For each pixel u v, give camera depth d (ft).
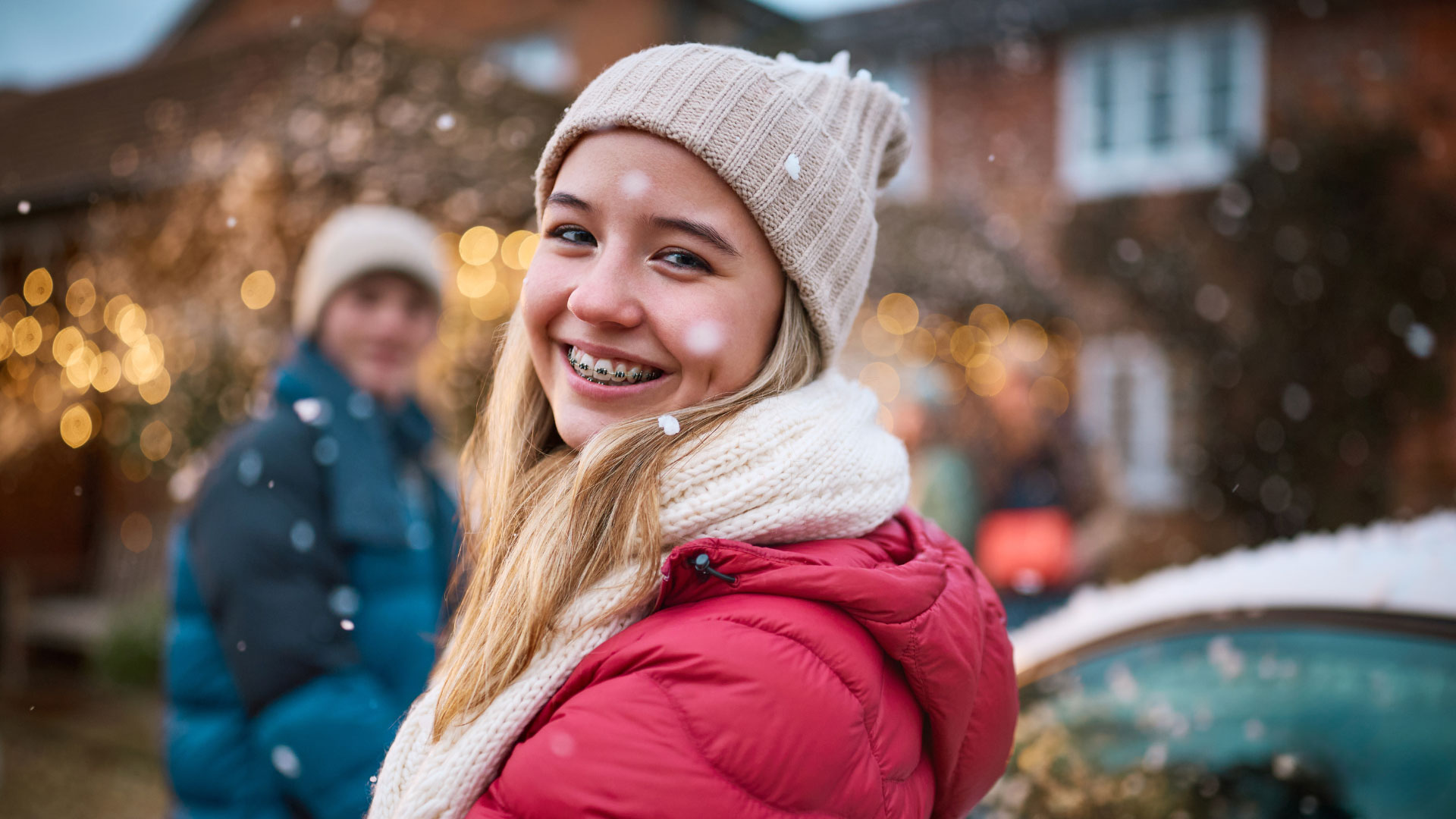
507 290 17.79
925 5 37.27
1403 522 6.63
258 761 5.45
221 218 17.67
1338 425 27.48
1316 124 29.09
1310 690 5.34
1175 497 30.73
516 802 2.40
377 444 6.27
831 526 2.85
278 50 26.63
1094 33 33.83
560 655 2.73
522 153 18.30
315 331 7.02
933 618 2.73
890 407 26.13
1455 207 27.27
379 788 3.03
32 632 21.38
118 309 19.56
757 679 2.37
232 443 5.82
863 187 3.31
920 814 2.78
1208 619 6.01
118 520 24.39
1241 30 31.71
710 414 2.87
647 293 2.85
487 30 35.29
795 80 3.22
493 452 3.44
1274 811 5.05
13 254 25.75
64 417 22.02
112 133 27.50
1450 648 5.13
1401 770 4.85
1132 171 32.89
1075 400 32.45
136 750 16.47
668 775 2.29
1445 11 29.17
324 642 5.31
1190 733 5.49
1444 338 26.81
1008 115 35.04
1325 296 27.96
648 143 2.83
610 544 2.74
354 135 17.47
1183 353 30.45
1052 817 5.40
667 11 33.22
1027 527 19.15
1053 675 6.24
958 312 29.73
